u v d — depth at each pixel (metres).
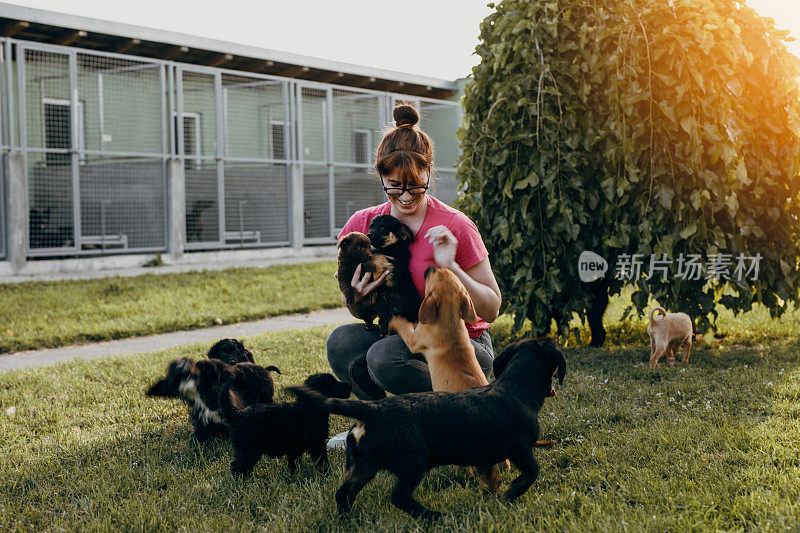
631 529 2.62
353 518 2.92
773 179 6.72
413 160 3.59
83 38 14.35
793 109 6.79
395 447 2.75
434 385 3.24
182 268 13.73
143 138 16.41
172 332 8.80
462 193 7.08
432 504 3.12
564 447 3.87
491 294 3.60
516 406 2.94
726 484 3.08
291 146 17.12
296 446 3.55
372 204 19.88
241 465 3.48
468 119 6.91
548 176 6.33
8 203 12.37
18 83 12.31
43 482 3.53
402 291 3.67
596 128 6.39
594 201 6.44
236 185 17.31
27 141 14.36
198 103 17.61
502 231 6.39
